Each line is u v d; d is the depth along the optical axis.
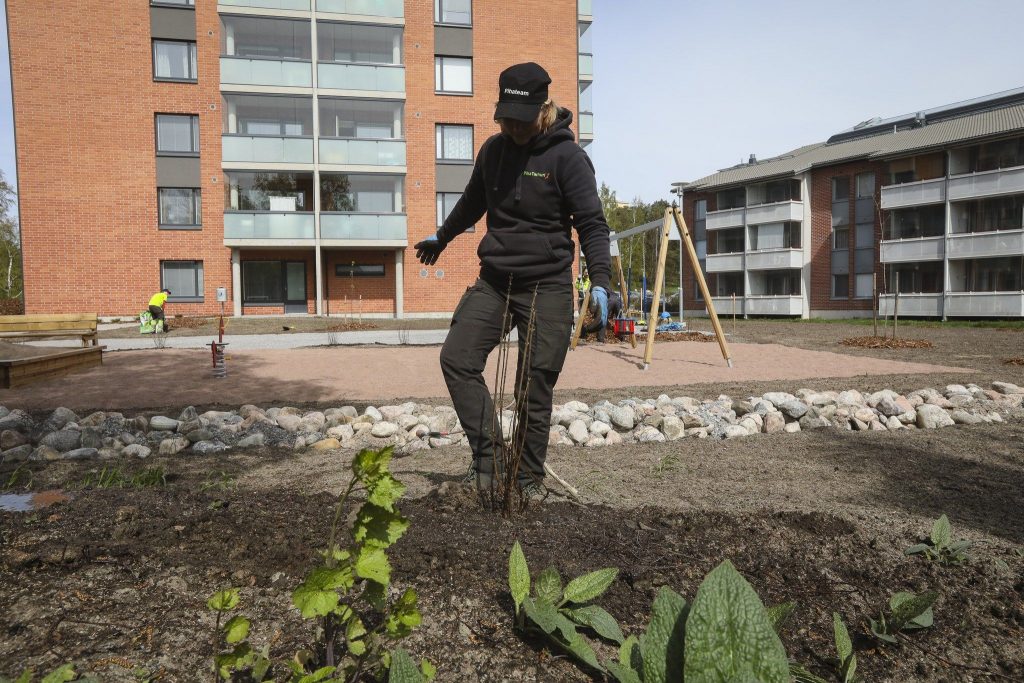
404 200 27.89
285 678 1.55
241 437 5.10
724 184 44.16
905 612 1.95
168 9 25.58
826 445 4.69
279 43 27.84
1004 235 32.62
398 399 7.05
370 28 27.38
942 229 34.91
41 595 1.85
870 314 38.06
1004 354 13.12
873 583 2.28
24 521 2.22
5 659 1.60
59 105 25.00
